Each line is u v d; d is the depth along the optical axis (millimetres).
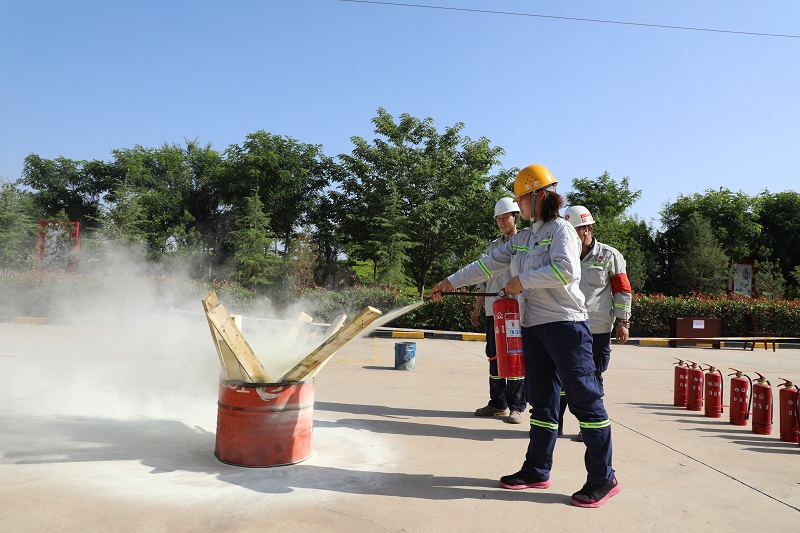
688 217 35469
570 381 2979
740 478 3455
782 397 4465
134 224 24359
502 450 3910
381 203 23938
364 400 5586
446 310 14398
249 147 26844
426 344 11992
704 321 14555
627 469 3561
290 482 3041
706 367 9828
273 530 2422
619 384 7395
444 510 2756
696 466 3680
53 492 2744
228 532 2385
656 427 4828
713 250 32094
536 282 2986
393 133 25766
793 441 4395
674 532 2604
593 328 4332
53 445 3523
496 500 2932
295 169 27031
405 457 3658
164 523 2449
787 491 3234
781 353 13156
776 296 29406
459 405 5539
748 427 4945
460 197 25031
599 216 32719
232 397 3283
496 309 3893
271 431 3266
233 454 3275
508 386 4789
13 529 2316
